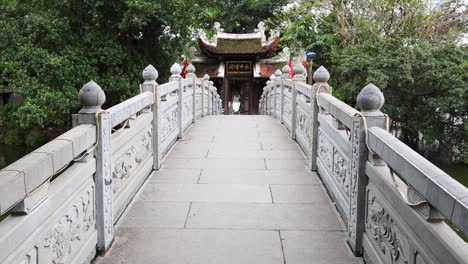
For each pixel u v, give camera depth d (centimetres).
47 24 1391
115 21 1534
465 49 1566
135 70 1567
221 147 756
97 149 342
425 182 217
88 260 330
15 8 1486
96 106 343
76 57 1420
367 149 340
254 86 2580
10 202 197
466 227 172
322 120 543
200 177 574
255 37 2447
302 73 806
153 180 558
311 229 411
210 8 2559
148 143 569
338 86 2056
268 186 538
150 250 366
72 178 287
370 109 341
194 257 354
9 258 201
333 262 347
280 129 943
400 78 1480
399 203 262
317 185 542
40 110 1322
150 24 1547
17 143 1750
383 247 298
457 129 1521
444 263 199
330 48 2225
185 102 910
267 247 373
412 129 1642
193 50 2458
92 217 340
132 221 425
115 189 407
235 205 472
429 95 1557
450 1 1947
